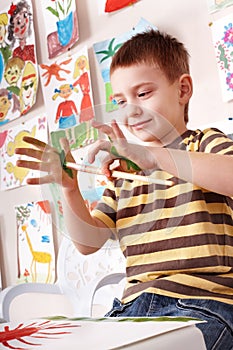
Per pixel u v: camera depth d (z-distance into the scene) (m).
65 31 1.97
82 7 1.90
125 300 1.07
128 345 0.63
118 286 1.51
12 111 2.20
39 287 1.66
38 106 2.10
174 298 1.00
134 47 1.23
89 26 1.88
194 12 1.56
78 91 1.90
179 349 0.66
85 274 1.54
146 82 1.20
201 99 1.54
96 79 1.85
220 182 1.00
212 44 1.51
